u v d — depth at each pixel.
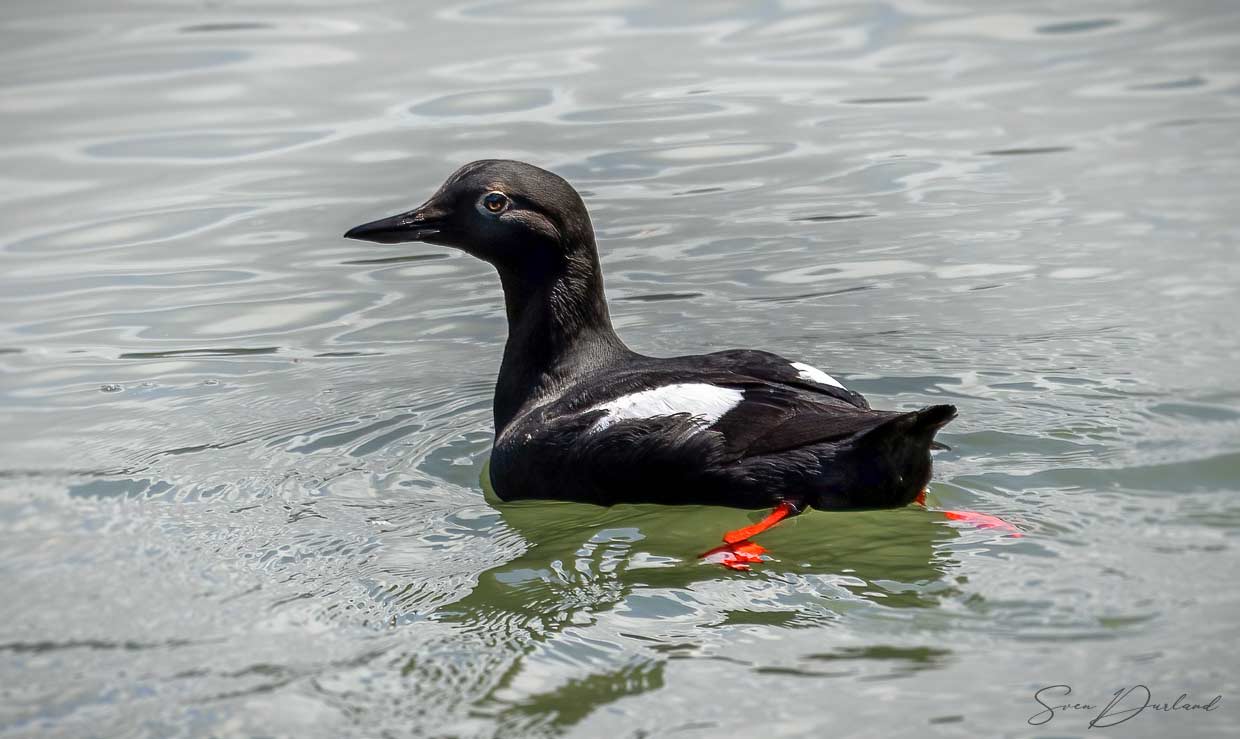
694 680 7.98
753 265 15.70
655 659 8.25
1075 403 11.91
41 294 15.52
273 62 22.16
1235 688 7.57
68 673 8.54
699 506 10.33
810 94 20.66
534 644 8.55
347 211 17.05
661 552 9.77
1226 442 10.95
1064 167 17.94
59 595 9.56
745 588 9.07
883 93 20.64
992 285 14.87
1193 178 17.33
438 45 22.75
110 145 19.33
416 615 9.07
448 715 7.85
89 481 11.45
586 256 11.49
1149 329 13.47
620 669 8.16
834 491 9.84
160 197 17.81
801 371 10.73
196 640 8.89
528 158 18.38
